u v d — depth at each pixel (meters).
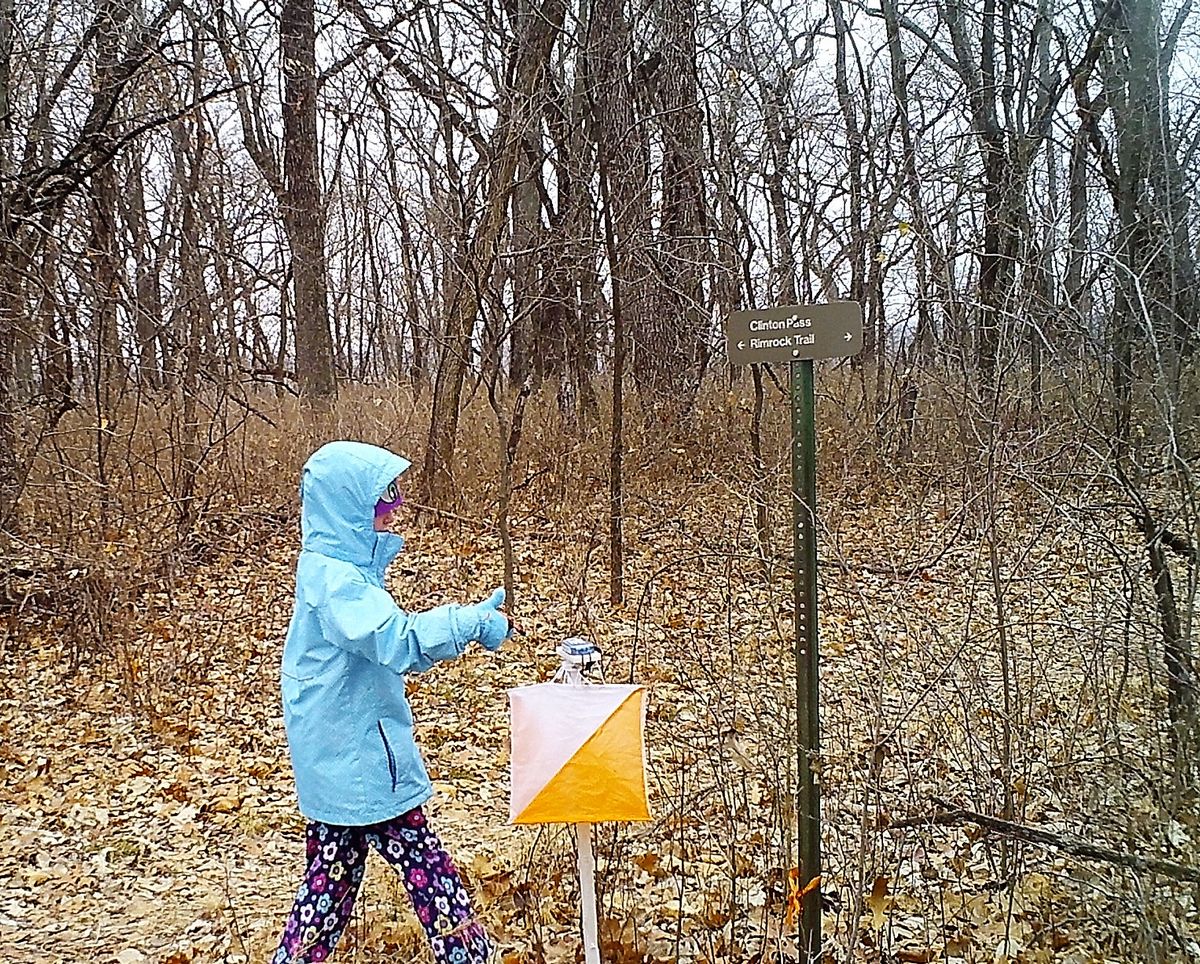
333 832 3.21
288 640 3.26
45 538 8.36
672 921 3.77
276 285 13.65
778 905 3.79
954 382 6.71
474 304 10.19
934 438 8.81
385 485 3.23
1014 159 10.88
